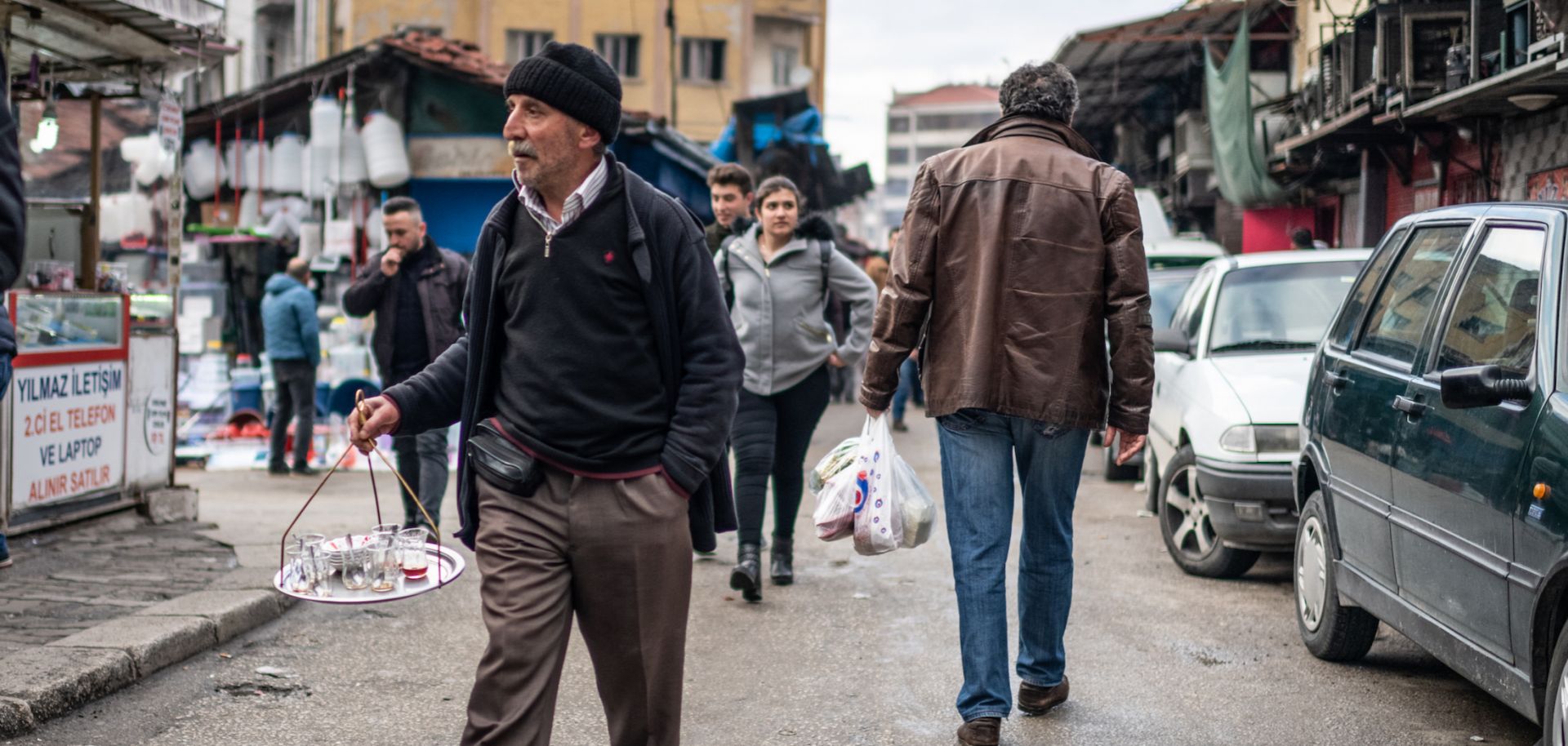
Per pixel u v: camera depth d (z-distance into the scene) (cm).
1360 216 2012
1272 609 654
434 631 598
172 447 861
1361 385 521
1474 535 408
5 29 742
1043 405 430
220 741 441
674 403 324
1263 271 855
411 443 766
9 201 372
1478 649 407
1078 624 621
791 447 690
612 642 323
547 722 312
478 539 322
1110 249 434
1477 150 1584
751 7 4250
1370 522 494
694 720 476
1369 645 542
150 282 1521
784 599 668
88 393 774
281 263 1803
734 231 693
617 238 315
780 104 2186
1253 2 2277
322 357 1444
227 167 1705
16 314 710
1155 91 3312
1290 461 682
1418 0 1576
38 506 733
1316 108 1958
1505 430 395
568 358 313
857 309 686
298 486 1125
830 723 472
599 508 312
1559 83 1220
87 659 488
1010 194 436
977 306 435
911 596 677
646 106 4131
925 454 1392
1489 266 452
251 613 591
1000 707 434
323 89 1703
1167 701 498
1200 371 780
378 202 1717
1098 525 910
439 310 741
